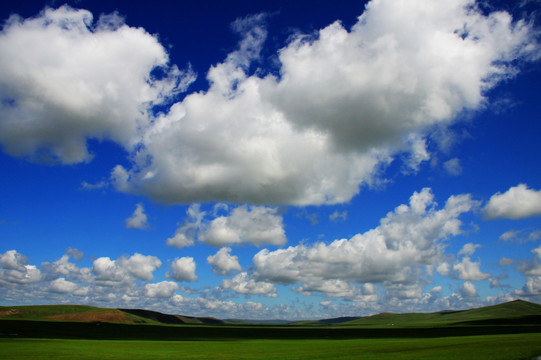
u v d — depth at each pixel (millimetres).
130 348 82125
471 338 94500
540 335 96062
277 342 109750
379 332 171250
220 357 61875
